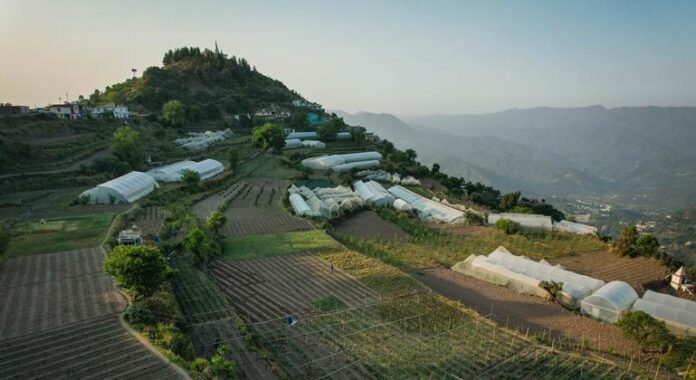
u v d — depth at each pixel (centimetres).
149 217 6372
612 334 3806
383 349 3275
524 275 4828
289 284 4481
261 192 9275
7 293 3562
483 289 4778
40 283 3772
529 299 4538
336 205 7944
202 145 13212
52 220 5738
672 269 5800
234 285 4419
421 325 3688
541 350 3388
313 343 3322
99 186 6844
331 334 3469
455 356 3228
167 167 9600
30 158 8281
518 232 7250
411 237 6844
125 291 3612
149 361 2686
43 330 2994
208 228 5906
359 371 2980
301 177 10975
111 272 3291
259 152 13638
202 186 8912
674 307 4081
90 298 3494
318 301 4084
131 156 9294
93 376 2530
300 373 2917
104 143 10612
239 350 3098
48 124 10550
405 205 8669
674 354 3344
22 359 2670
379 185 10638
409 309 3988
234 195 8800
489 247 6425
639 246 6269
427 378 2925
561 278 4753
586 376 3055
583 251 6569
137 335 2958
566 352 3384
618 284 4509
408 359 3153
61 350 2781
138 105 17525
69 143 9712
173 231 5662
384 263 5225
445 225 7838
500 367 3120
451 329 3653
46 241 4884
